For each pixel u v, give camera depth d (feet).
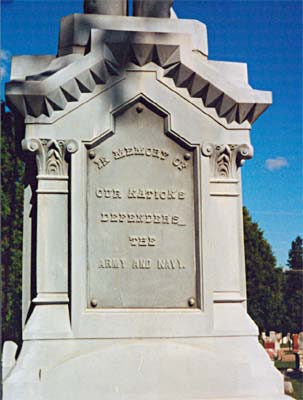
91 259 17.51
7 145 28.78
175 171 18.29
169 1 19.51
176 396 16.94
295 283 78.28
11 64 18.76
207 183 18.22
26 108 17.58
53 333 16.92
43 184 17.67
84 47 18.65
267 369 17.62
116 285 17.56
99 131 17.78
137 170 18.06
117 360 16.88
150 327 17.42
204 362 17.25
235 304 18.28
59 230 17.62
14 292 29.96
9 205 29.91
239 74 19.44
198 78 18.08
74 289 17.17
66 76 17.44
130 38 17.67
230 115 18.53
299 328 77.56
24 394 16.29
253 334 17.98
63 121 17.71
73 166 17.58
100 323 17.16
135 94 18.02
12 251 30.07
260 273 69.51
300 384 36.40
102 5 19.17
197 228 18.11
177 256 18.01
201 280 17.88
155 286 17.78
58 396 16.42
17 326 29.71
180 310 17.75
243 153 18.61
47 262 17.48
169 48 17.81
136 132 18.15
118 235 17.75
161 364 17.06
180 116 18.28
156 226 17.99
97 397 16.58
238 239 18.71
